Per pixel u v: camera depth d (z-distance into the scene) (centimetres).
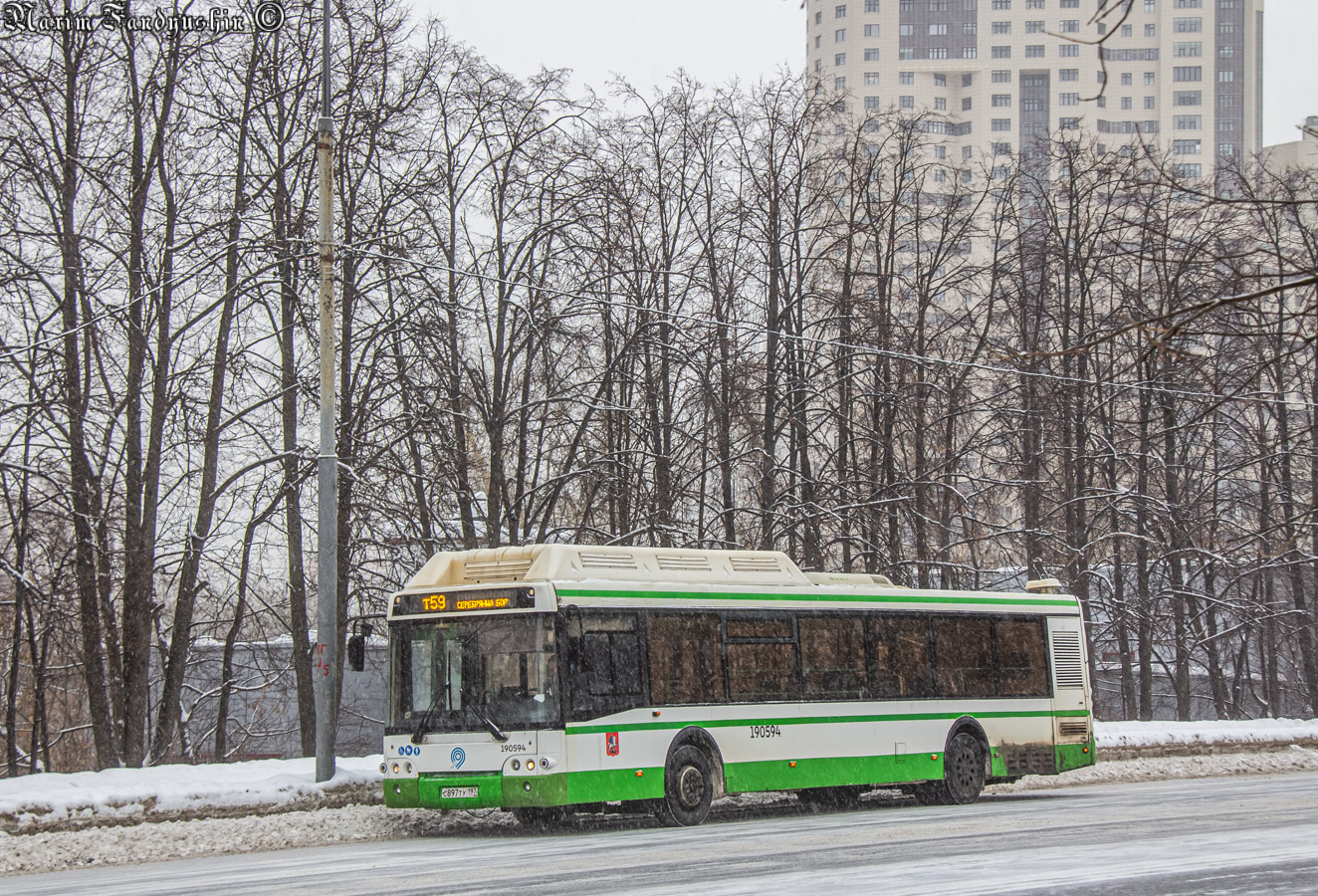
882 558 3180
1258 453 3441
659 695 1727
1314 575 3841
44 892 1154
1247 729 3109
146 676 2373
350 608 2945
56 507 2373
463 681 1656
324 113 1995
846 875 1080
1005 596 2214
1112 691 4406
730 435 3084
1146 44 13388
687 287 3178
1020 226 3734
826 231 3325
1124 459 3594
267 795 1762
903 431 3400
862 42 13562
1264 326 696
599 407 2841
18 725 3253
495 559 1747
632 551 1784
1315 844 1291
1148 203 2842
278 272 2503
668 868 1166
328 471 1909
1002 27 13412
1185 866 1121
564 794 1595
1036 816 1689
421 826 1780
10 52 2273
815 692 1909
